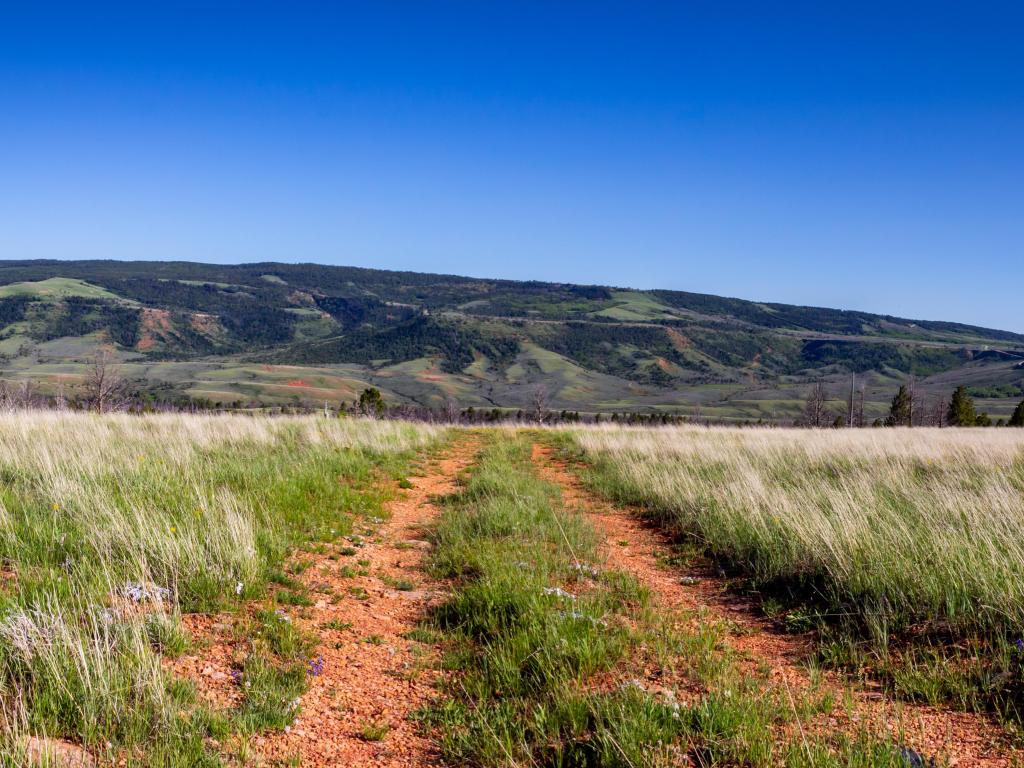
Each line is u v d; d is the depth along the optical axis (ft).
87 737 11.00
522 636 15.97
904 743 12.06
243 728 11.96
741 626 18.97
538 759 11.68
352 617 18.45
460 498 35.76
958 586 17.67
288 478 32.96
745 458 45.68
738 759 11.27
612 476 44.39
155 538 19.70
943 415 205.67
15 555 18.66
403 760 11.75
